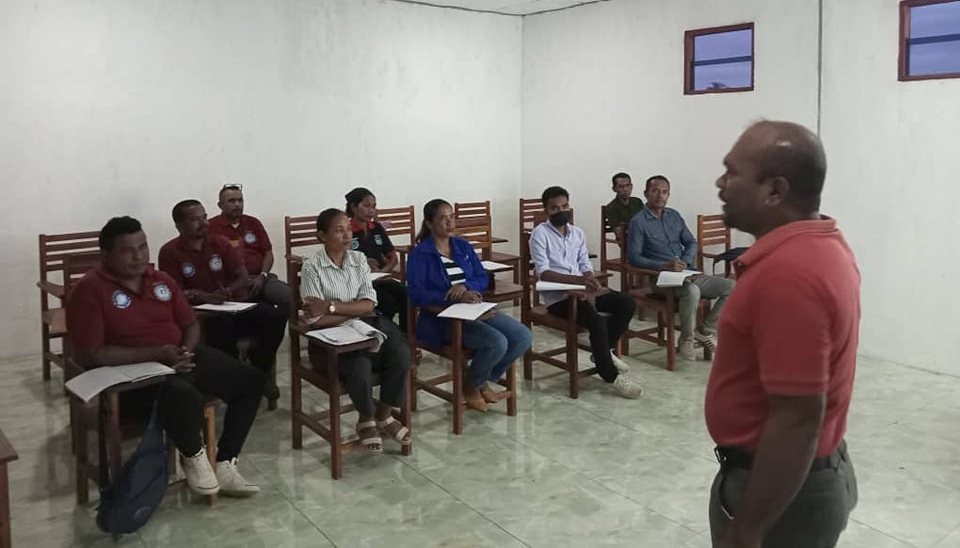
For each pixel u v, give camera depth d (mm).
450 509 2762
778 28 4855
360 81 5684
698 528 2611
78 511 2764
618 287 6023
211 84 5047
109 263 2758
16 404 3859
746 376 1267
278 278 4914
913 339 4406
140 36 4770
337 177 5652
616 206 5625
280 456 3242
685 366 4496
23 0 4402
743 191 1257
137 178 4852
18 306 4590
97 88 4668
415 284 3568
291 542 2533
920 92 4234
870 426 3523
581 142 6211
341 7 5531
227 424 2836
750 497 1200
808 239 1189
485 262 4543
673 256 4688
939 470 3053
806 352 1144
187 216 3803
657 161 5688
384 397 3191
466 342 3510
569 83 6238
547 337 5145
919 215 4309
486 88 6410
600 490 2906
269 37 5238
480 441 3391
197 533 2598
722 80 5297
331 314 3166
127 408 2744
